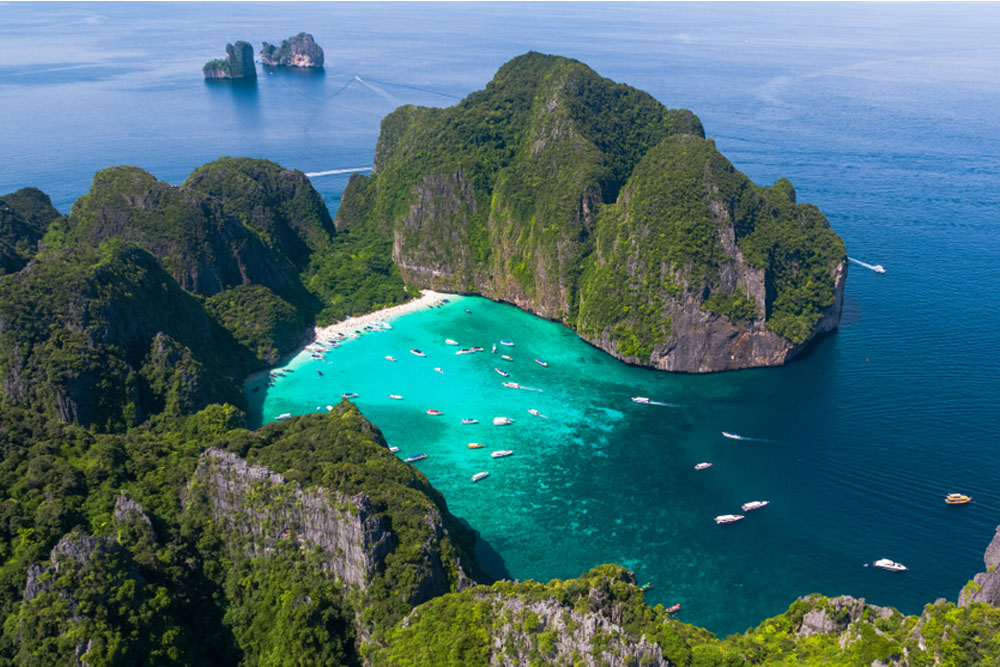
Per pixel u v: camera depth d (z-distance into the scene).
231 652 108.00
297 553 113.25
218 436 153.12
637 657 86.88
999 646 82.31
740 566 132.75
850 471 156.25
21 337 157.88
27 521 110.75
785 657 95.69
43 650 93.69
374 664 99.50
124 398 161.75
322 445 129.38
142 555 108.19
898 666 87.50
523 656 92.00
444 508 132.88
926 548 135.50
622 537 139.62
